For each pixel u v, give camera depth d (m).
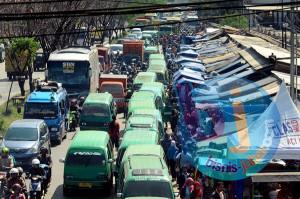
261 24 72.06
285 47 48.00
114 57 84.44
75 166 28.80
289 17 32.19
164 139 32.25
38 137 33.06
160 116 37.19
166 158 30.98
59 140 40.75
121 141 31.41
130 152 26.80
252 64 36.19
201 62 49.62
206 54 53.75
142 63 78.38
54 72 51.31
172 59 74.00
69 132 45.66
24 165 31.92
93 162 28.86
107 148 29.72
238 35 61.91
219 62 45.69
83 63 51.31
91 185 28.72
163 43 105.31
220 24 101.25
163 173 24.33
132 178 23.91
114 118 39.03
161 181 23.91
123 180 24.81
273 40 55.44
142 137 30.61
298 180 21.03
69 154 28.97
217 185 23.47
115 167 30.44
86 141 29.39
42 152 30.30
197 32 108.56
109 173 29.22
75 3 62.66
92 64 53.91
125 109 49.06
